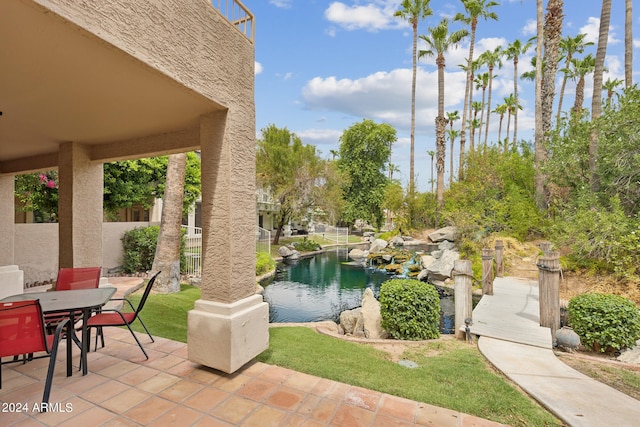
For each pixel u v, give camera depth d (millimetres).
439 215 18609
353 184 28359
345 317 6066
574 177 10211
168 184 7324
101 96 2795
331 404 2545
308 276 13305
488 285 7340
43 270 7629
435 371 3428
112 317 3438
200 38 2752
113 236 9016
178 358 3373
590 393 2928
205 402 2529
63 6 1671
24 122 3617
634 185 7910
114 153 4578
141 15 2180
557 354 4113
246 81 3373
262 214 25953
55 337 2535
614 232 7508
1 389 2664
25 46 1965
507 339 4523
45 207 8469
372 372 3287
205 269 3158
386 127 28406
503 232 12812
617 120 8109
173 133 4043
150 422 2250
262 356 3549
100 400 2529
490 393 2902
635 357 4059
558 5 12516
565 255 9031
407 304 4945
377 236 24906
